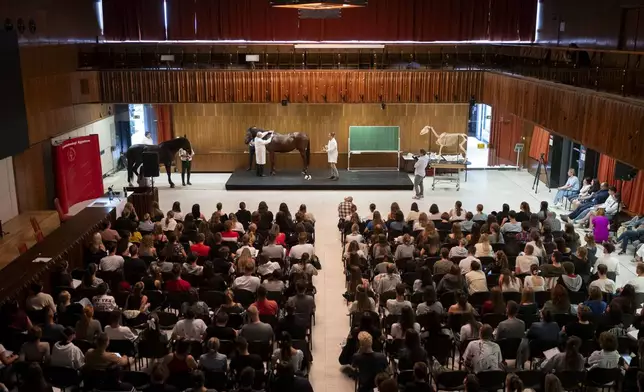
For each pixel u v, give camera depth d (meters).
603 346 7.88
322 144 23.08
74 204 18.11
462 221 14.48
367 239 14.05
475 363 7.82
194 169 23.03
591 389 8.46
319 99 20.75
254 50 22.11
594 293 9.22
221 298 9.96
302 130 22.91
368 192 20.41
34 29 16.42
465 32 22.14
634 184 16.64
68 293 9.27
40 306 9.55
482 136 28.09
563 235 12.69
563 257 11.14
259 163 21.41
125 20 21.64
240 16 21.86
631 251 15.05
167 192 20.31
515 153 23.67
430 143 22.97
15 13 15.35
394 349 8.52
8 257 13.58
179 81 20.28
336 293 12.71
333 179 21.20
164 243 12.61
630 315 9.02
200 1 21.70
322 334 10.95
